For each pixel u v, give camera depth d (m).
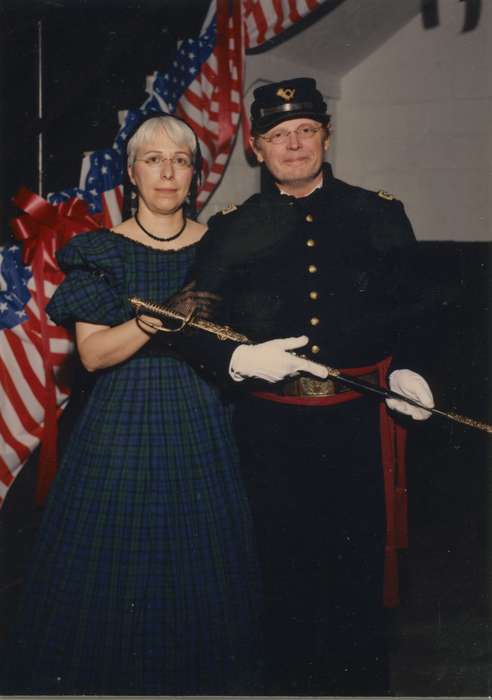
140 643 2.16
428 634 2.80
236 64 3.67
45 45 3.54
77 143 3.64
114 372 2.25
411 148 5.36
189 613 2.18
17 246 3.25
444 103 5.25
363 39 5.11
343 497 2.19
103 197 3.35
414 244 2.26
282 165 2.17
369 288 2.20
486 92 5.14
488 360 4.15
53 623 2.19
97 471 2.20
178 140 2.25
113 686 2.16
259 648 2.25
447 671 2.55
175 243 2.32
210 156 3.67
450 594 3.08
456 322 4.18
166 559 2.18
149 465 2.20
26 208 3.15
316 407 2.17
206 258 2.22
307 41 4.76
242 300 2.22
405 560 3.36
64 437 3.49
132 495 2.18
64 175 3.61
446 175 5.30
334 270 2.19
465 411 4.14
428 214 5.37
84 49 3.55
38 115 3.54
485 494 3.96
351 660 2.22
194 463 2.21
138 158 2.26
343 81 5.45
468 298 4.20
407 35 5.25
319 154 2.18
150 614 2.16
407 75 5.30
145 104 3.51
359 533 2.20
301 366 2.08
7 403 3.19
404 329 2.26
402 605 3.00
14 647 2.25
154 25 3.73
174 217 2.33
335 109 5.45
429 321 2.28
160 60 3.77
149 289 2.27
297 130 2.16
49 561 2.23
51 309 2.25
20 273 3.21
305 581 2.21
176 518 2.19
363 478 2.20
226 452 2.26
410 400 2.16
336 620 2.21
